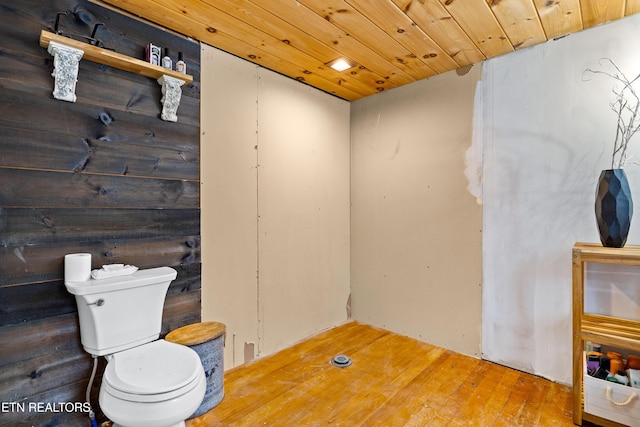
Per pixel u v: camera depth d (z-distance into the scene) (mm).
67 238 1601
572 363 1863
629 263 1575
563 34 2021
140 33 1832
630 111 1834
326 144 3049
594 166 1955
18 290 1470
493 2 1682
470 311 2488
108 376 1345
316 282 2969
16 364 1465
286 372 2266
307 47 2182
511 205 2271
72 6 1607
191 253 2074
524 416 1775
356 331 3014
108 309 1557
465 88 2480
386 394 1991
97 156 1688
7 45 1437
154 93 1891
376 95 3078
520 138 2227
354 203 3279
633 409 1576
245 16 1815
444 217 2621
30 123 1495
